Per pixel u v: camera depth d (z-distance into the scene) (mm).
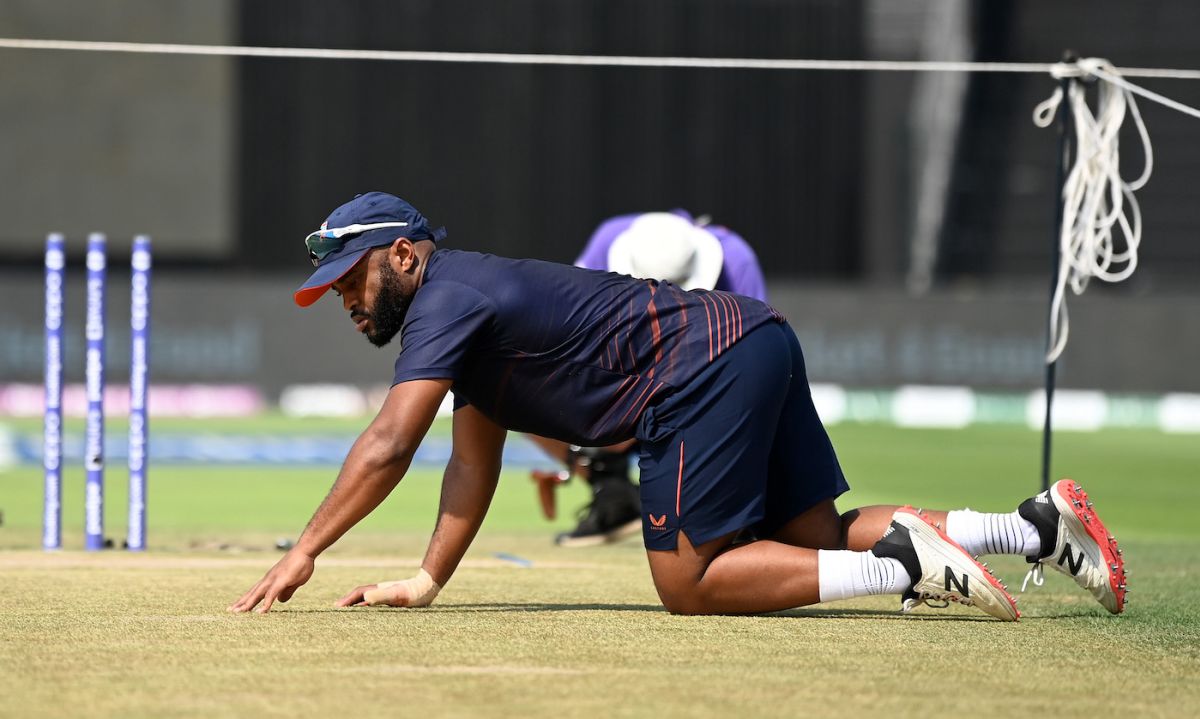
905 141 56312
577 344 10883
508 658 9234
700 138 54688
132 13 52594
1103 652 9828
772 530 11812
